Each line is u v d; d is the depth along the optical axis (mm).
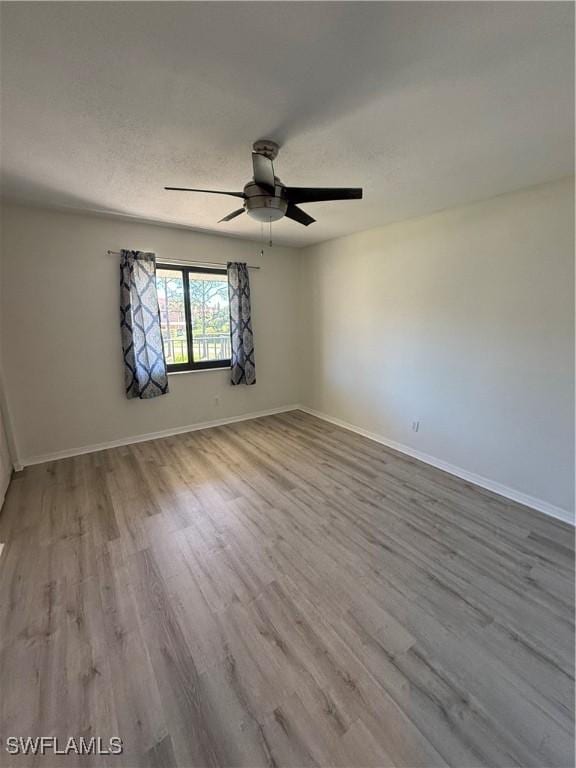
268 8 1040
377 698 1271
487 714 1221
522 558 2004
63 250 3205
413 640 1499
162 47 1191
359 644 1480
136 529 2283
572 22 1085
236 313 4301
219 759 1104
